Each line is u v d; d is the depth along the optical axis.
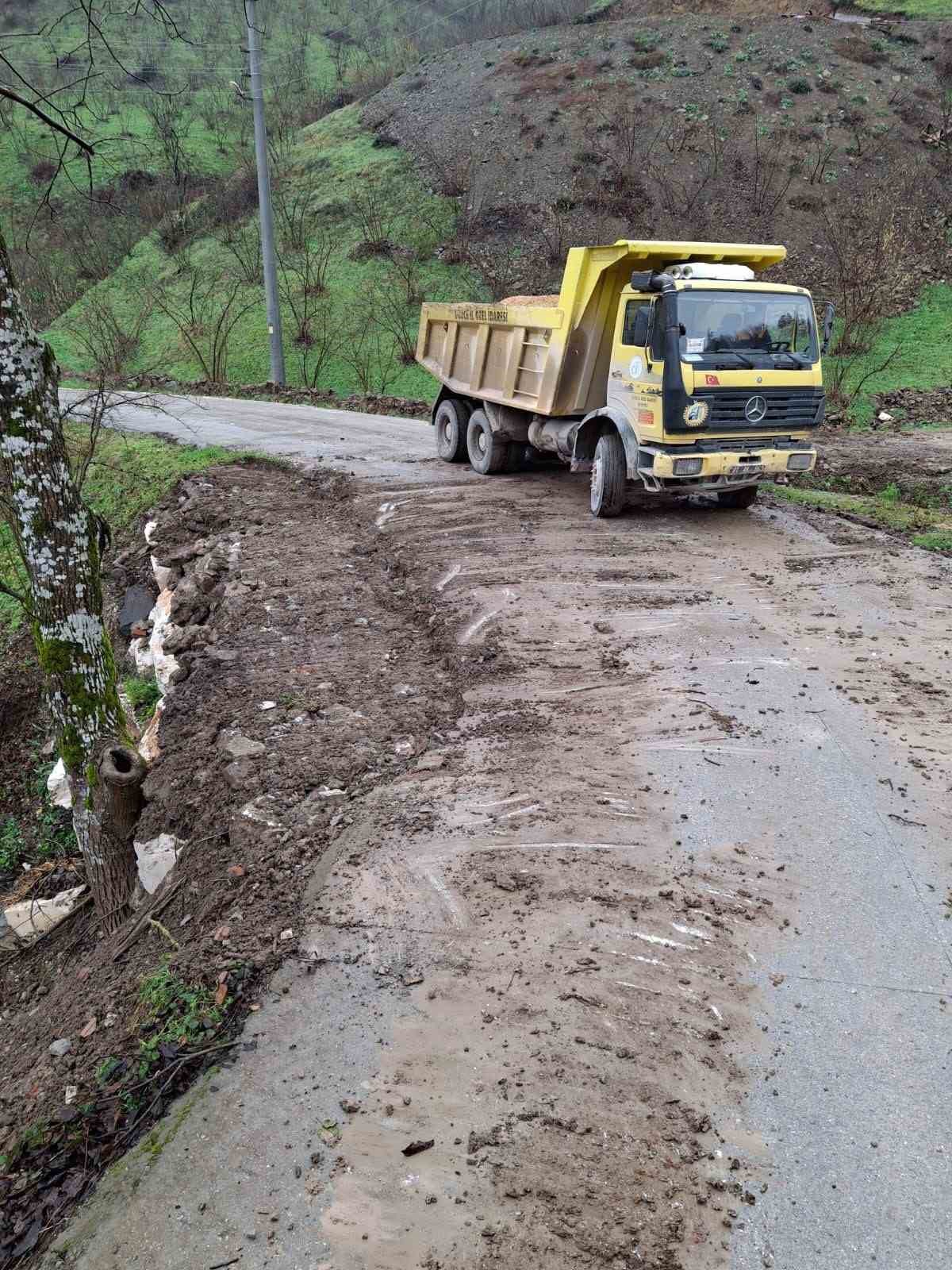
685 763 5.82
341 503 12.13
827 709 6.46
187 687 7.61
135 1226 3.15
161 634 9.75
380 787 5.77
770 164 29.19
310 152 37.56
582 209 29.22
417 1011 3.95
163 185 38.00
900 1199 3.16
